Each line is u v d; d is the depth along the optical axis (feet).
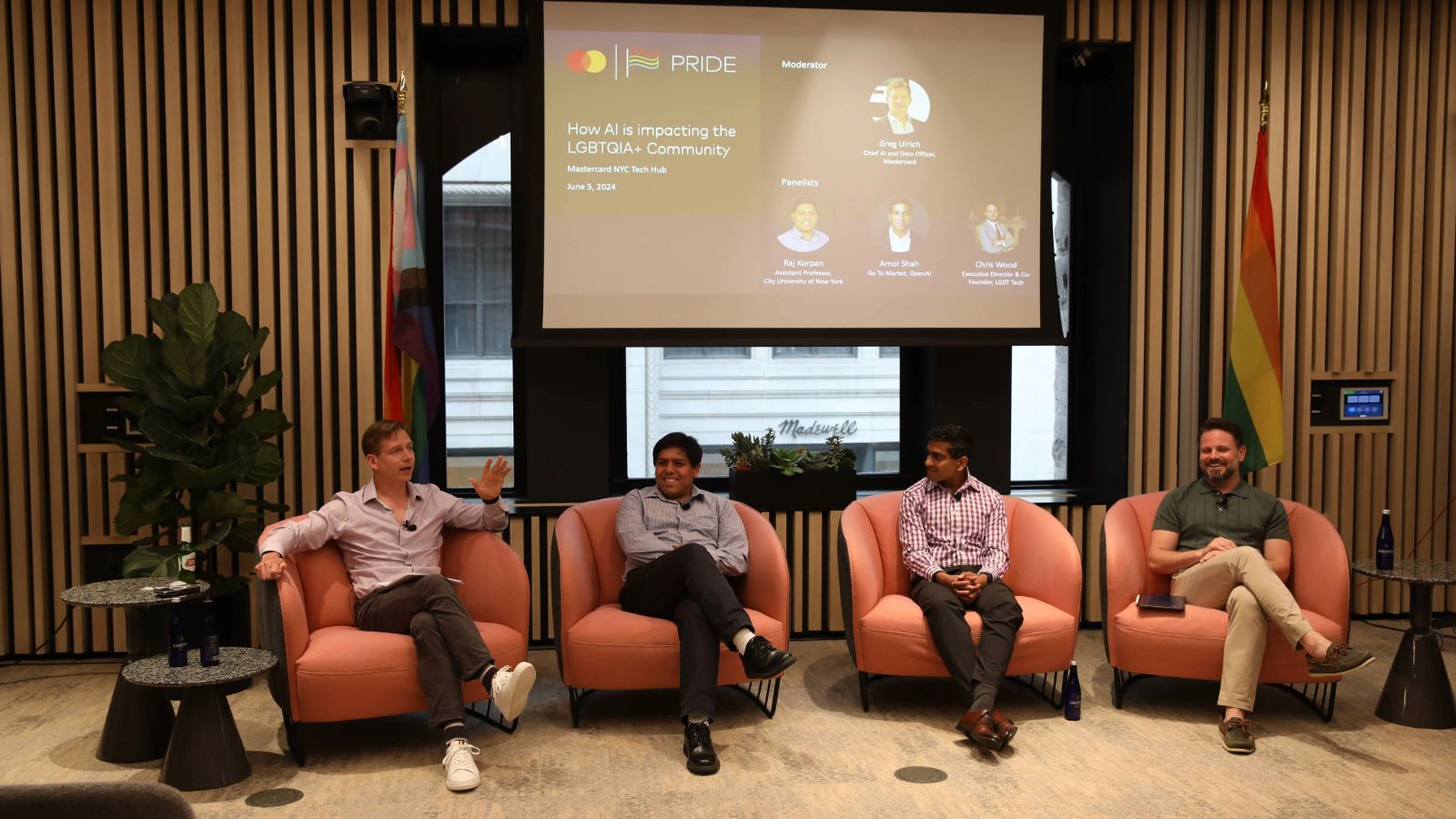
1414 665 12.60
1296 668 12.17
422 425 15.24
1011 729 11.60
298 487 15.88
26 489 15.38
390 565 12.34
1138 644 12.62
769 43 16.06
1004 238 16.49
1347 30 16.90
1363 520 17.35
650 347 16.02
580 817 10.05
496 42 16.47
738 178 16.05
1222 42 16.66
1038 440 18.22
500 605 12.51
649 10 15.84
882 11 16.19
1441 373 17.37
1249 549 12.41
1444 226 17.24
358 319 15.62
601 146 15.80
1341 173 16.98
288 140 15.60
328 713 11.10
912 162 16.31
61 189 15.08
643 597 12.62
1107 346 17.70
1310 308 16.98
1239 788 10.69
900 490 17.87
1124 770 11.19
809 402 17.84
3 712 13.16
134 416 15.10
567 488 16.31
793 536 16.39
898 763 11.41
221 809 10.21
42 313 15.37
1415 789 10.66
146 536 15.26
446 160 16.85
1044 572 13.30
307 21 15.46
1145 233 16.89
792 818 10.03
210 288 13.83
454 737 11.02
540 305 15.74
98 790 4.83
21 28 14.94
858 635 12.84
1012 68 16.38
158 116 15.28
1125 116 17.16
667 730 12.48
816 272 16.21
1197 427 17.04
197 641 14.19
